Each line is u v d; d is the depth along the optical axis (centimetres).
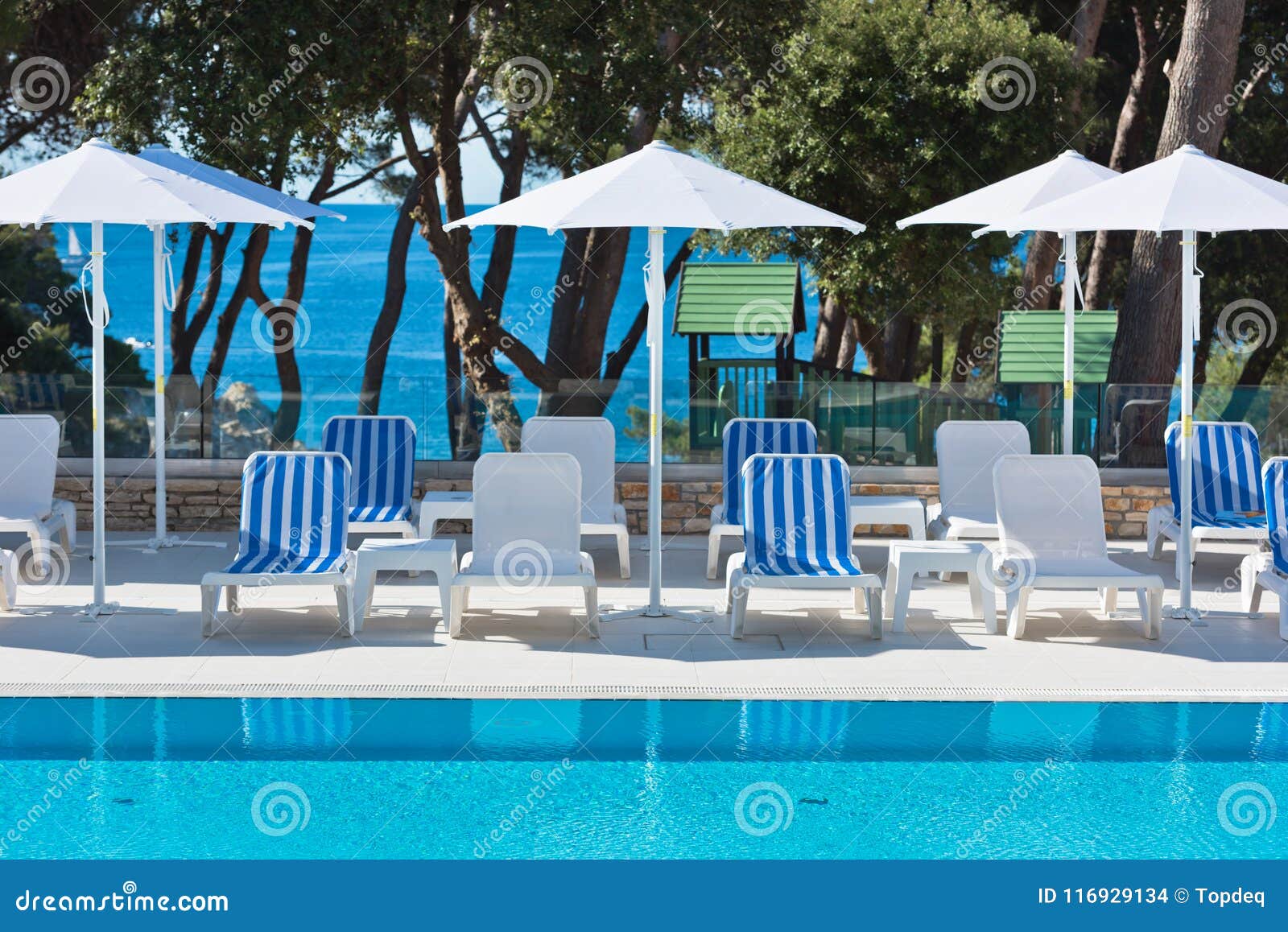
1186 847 511
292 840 509
